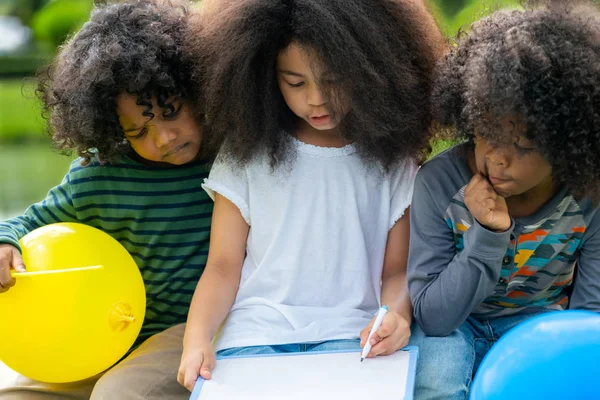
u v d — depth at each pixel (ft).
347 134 6.34
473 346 6.33
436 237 6.24
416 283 6.23
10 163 21.71
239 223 6.58
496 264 5.80
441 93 5.97
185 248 7.01
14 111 28.66
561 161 5.36
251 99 6.21
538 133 5.25
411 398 5.21
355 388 5.39
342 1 5.91
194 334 6.06
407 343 6.08
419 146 6.45
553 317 5.26
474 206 5.77
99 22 6.55
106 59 6.25
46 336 6.07
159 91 6.33
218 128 6.39
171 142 6.52
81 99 6.35
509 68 5.29
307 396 5.36
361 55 5.89
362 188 6.48
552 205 5.93
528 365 4.98
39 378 6.35
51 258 6.23
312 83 5.97
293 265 6.36
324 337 6.12
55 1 40.50
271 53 6.10
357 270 6.42
